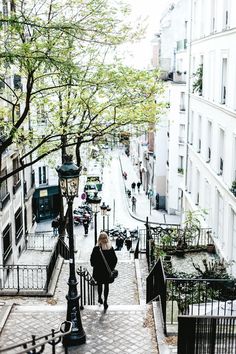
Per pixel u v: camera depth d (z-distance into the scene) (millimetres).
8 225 23219
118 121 15664
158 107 16547
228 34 17953
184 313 9836
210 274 13570
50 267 14172
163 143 46781
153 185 49531
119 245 28688
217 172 19891
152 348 8633
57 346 8641
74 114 15812
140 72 14680
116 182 61500
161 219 43031
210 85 21328
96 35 12961
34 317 9742
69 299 8719
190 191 27672
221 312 9953
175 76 40938
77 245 32188
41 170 37625
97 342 8828
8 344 8742
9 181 23766
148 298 12039
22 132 15227
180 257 17734
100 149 21547
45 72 13539
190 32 26078
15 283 17703
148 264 16578
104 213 23422
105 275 9922
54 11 12258
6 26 10297
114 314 9859
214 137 20547
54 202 39000
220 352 7609
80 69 11547
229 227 17547
